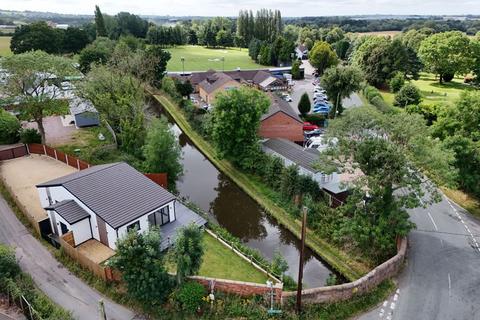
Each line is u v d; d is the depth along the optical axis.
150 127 44.91
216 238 32.22
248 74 100.06
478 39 116.31
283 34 178.38
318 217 34.66
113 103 47.94
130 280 22.55
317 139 52.34
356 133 31.06
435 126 42.06
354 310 24.53
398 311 24.53
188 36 182.12
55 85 48.81
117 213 28.05
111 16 165.62
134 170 33.81
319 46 113.38
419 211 37.19
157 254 23.02
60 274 26.20
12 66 43.28
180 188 44.97
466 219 35.84
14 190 37.84
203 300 23.33
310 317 23.62
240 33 173.25
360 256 30.50
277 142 47.72
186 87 80.56
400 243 29.86
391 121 30.47
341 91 63.97
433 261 29.55
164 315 22.78
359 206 31.33
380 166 29.42
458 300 25.44
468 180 37.19
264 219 38.84
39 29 105.25
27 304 21.77
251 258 29.28
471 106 39.16
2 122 49.06
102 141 51.34
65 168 43.34
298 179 37.69
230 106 45.31
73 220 27.95
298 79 110.75
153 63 75.94
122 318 22.83
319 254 31.58
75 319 22.36
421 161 28.64
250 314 23.20
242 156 46.34
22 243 29.50
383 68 90.88
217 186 45.69
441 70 96.44
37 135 48.44
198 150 57.03
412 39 132.12
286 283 27.06
